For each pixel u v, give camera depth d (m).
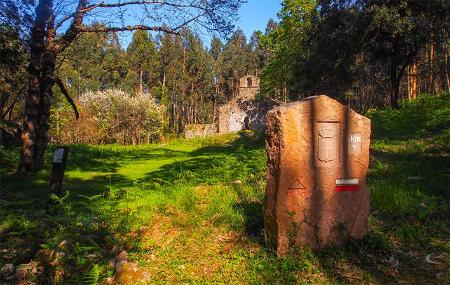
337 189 5.46
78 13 13.16
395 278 4.74
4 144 17.53
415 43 24.05
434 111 18.06
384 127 17.70
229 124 44.84
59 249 5.51
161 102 68.38
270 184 5.48
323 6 27.02
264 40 44.81
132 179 12.66
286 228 5.33
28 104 12.67
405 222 6.24
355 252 5.34
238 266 5.29
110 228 6.74
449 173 8.46
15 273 5.30
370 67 36.78
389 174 8.79
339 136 5.45
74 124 37.22
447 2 22.52
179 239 6.29
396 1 23.25
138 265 5.40
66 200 8.71
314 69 29.14
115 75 64.00
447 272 4.77
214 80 89.88
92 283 4.85
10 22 14.01
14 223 7.07
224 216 6.89
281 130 5.25
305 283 4.75
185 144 33.44
